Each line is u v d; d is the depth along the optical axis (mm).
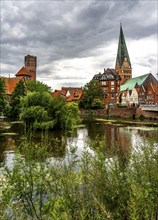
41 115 51531
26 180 7719
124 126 65812
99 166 7797
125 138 42781
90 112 112250
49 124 51062
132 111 97500
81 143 32844
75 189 7344
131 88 135375
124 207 6758
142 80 134875
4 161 25391
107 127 63219
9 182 7695
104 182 7379
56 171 8156
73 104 59188
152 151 8328
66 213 6449
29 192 7684
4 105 61531
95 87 114125
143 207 6449
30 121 52062
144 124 72125
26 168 8023
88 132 52656
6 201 7344
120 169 7910
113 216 6629
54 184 7949
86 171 7879
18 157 8312
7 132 48344
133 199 6449
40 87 100562
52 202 7523
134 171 7969
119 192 7066
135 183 7312
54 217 6465
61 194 7629
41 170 8102
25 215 7613
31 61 179625
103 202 7070
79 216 6664
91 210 7219
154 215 6848
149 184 6996
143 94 120875
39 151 8812
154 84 121125
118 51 178125
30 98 54219
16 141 37844
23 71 136625
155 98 115375
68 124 52938
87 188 7508
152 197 6672
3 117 78312
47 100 54531
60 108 53594
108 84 130750
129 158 8969
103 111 110312
